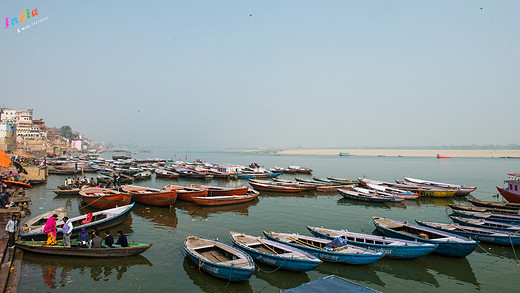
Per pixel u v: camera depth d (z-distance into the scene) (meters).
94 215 21.75
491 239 20.69
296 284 14.80
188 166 78.00
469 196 42.06
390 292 14.44
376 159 176.12
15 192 31.98
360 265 16.69
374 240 18.89
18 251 17.09
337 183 48.00
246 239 18.58
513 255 19.34
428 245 17.03
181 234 21.92
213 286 14.38
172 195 29.28
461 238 18.97
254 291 14.03
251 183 44.47
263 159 173.38
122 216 23.17
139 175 53.16
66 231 16.72
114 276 14.99
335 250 17.08
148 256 17.58
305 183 46.78
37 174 46.53
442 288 14.95
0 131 78.62
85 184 39.00
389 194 38.19
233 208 31.70
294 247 18.02
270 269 16.31
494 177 70.00
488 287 15.09
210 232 22.61
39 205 30.53
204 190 33.53
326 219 27.89
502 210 28.95
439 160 163.12
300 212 30.59
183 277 15.12
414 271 16.72
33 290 13.36
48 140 124.44
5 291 12.48
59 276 14.76
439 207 34.91
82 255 16.53
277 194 41.31
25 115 124.56
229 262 14.77
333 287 10.31
